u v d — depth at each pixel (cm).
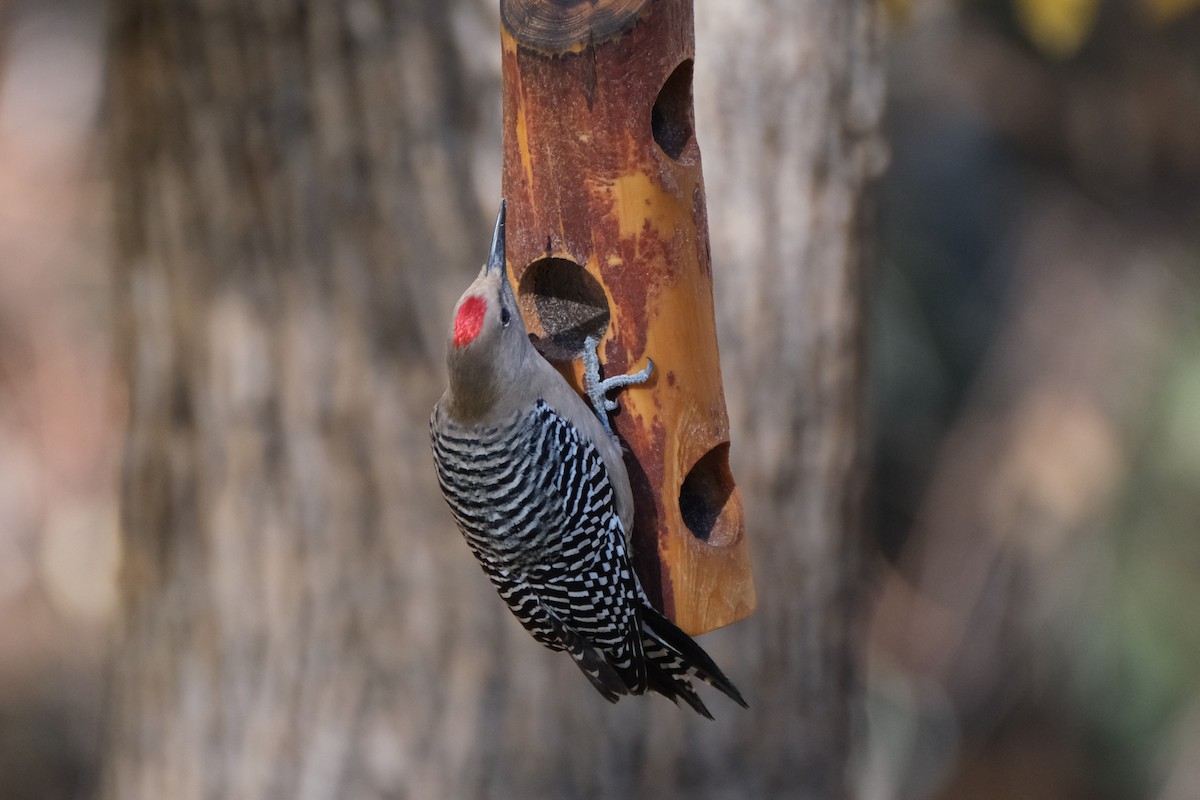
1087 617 1805
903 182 2066
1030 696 1858
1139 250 2002
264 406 1026
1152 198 2050
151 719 1103
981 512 1916
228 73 996
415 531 1013
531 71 721
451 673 1021
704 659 754
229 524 1047
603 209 735
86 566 1848
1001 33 2038
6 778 1712
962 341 1994
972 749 1861
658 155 728
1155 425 1795
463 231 991
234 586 1050
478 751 1023
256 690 1053
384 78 981
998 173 2089
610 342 762
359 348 1005
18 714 1764
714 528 811
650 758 1032
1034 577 1859
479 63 983
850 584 1121
